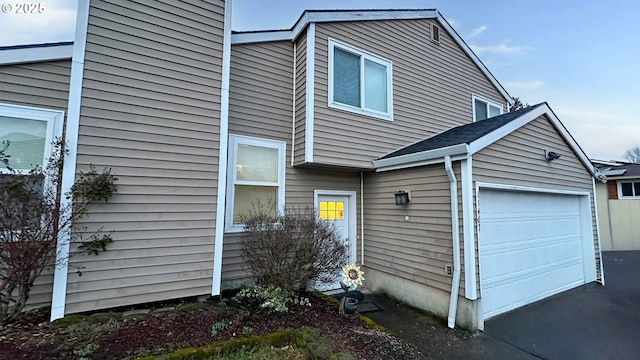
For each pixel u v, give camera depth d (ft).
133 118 13.33
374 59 21.11
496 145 16.19
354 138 19.56
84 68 12.48
